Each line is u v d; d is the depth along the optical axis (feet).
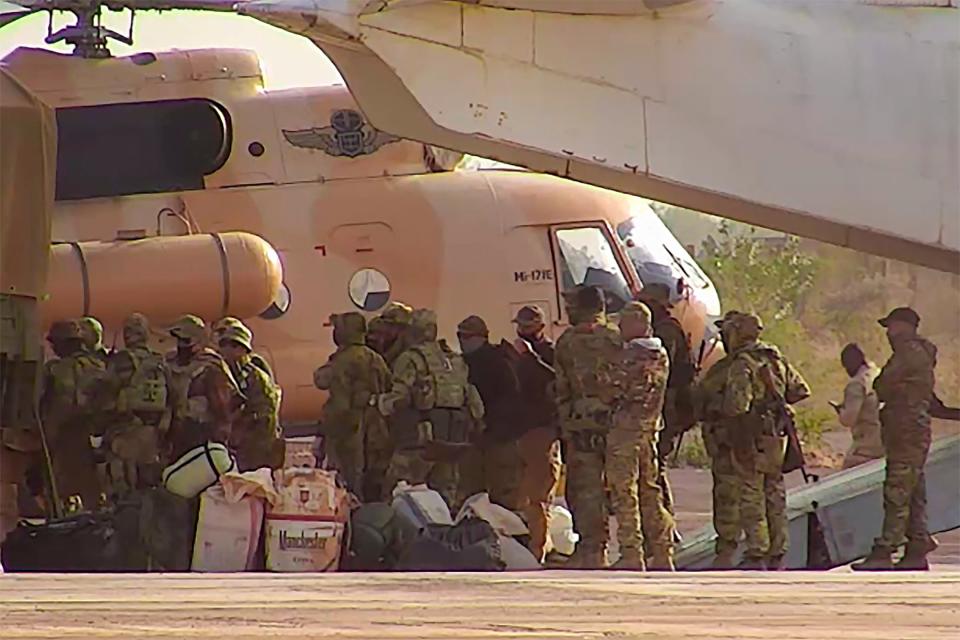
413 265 157.69
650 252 162.09
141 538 93.04
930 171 102.78
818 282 366.43
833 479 123.44
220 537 90.33
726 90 102.12
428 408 110.73
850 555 120.78
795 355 359.66
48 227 111.65
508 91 99.45
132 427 110.42
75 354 113.91
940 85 103.96
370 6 97.19
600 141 100.17
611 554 137.80
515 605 45.85
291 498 91.20
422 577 60.54
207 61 158.30
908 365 114.83
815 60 103.71
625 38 101.76
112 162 153.89
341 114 159.22
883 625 39.81
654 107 101.45
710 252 379.55
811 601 47.37
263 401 115.96
